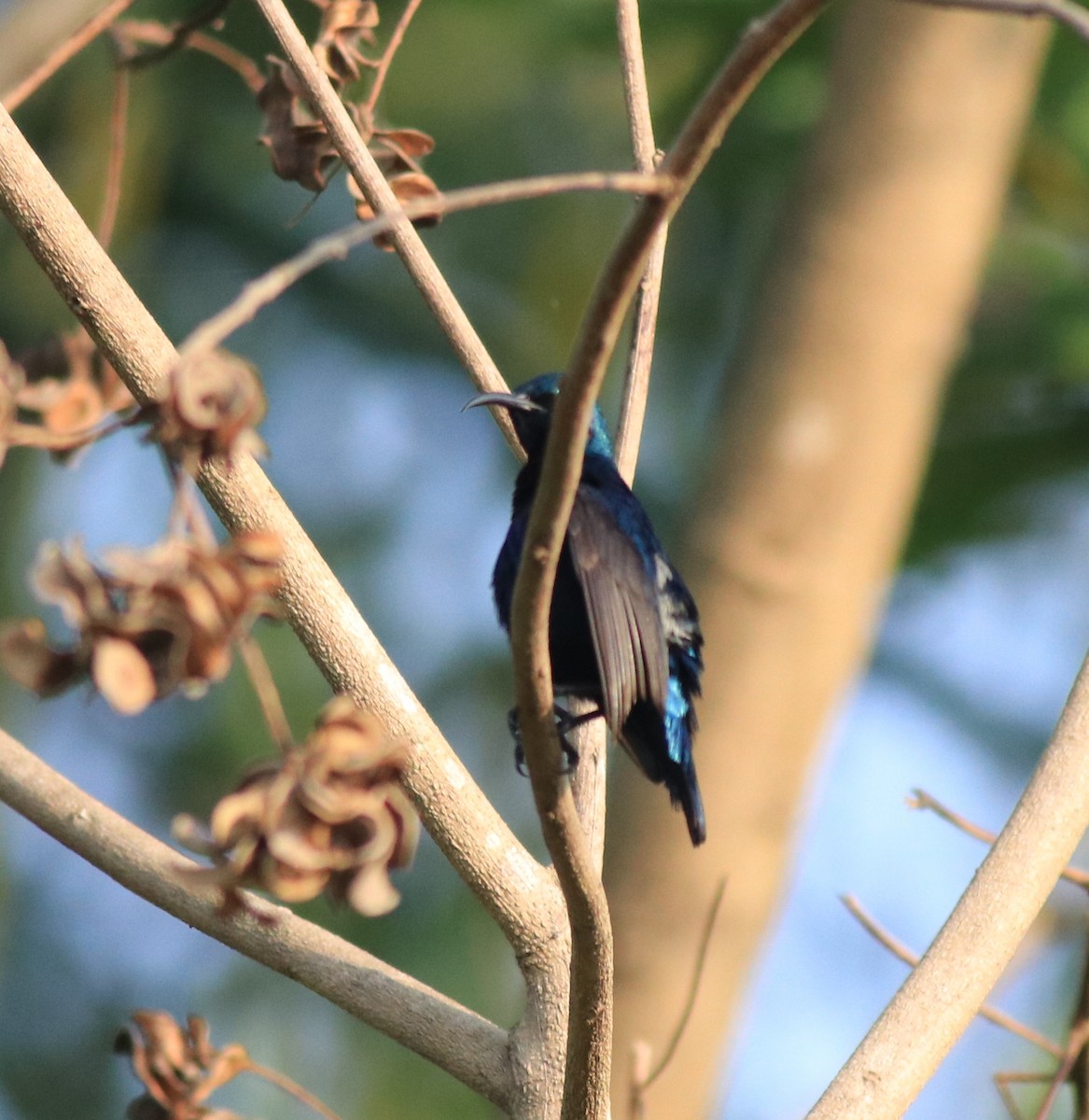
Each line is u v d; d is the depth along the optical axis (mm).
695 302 19547
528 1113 6082
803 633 11250
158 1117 6879
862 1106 6031
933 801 7406
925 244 11492
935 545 14992
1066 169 14461
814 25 13594
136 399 6324
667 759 8523
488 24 15375
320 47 8875
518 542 8633
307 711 16062
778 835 11164
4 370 4863
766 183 15211
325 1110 6969
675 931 10797
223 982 17750
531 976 6262
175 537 4047
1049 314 14789
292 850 4094
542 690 5172
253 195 19016
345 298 19484
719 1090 10914
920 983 6305
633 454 7934
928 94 11531
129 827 6316
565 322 18297
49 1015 18281
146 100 16656
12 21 9625
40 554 3996
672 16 13156
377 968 6348
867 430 11391
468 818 6227
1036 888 6484
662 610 8336
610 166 19094
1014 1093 14109
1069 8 4016
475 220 18625
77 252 6246
